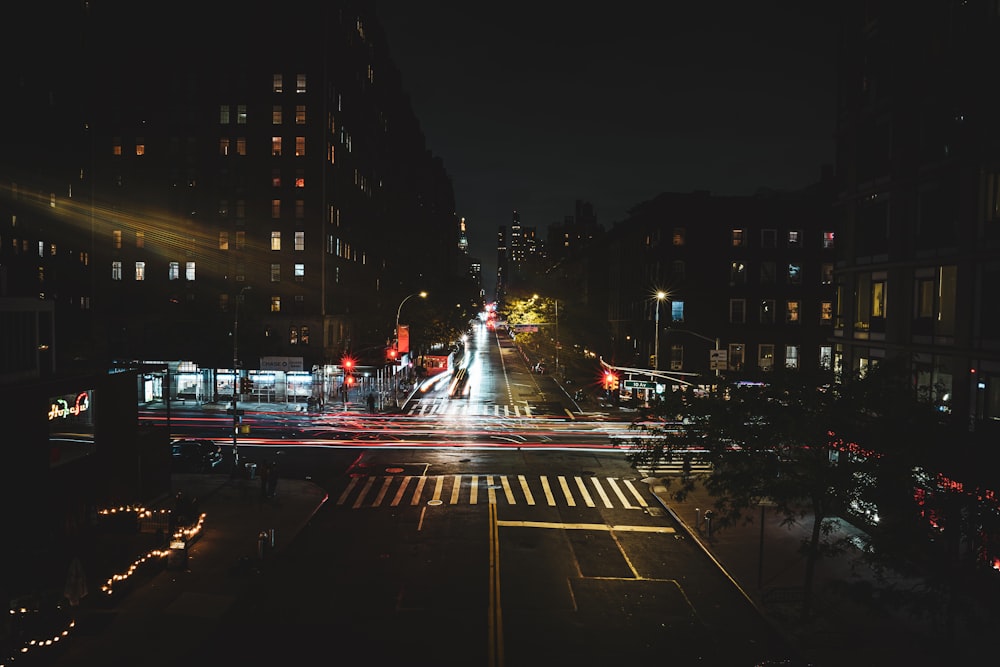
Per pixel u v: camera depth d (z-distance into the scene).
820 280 58.28
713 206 58.78
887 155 24.77
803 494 16.50
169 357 64.25
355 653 16.28
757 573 21.14
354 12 81.06
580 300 101.12
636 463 18.62
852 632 16.78
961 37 20.64
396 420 52.81
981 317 19.75
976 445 14.88
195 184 66.94
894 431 15.12
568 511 28.73
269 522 26.20
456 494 31.20
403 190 118.94
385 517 27.64
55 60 78.75
